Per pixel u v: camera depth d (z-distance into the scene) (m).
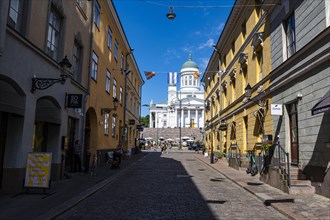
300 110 11.52
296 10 11.99
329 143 9.44
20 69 9.55
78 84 15.35
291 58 12.06
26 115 10.03
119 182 13.84
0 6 8.11
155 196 10.27
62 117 13.32
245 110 20.12
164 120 102.56
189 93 95.31
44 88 10.52
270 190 11.12
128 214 7.68
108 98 23.27
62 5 13.23
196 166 23.16
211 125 33.78
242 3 20.17
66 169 15.34
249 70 19.05
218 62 31.50
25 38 9.62
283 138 13.16
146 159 30.97
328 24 9.66
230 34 25.02
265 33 15.87
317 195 9.91
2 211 7.50
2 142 9.64
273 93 14.59
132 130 39.00
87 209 8.26
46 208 7.88
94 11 18.50
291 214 7.45
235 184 13.43
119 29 25.97
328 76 9.61
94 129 19.73
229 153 25.17
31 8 10.37
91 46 17.73
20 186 9.90
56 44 13.14
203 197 10.17
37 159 9.88
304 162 11.09
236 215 7.68
